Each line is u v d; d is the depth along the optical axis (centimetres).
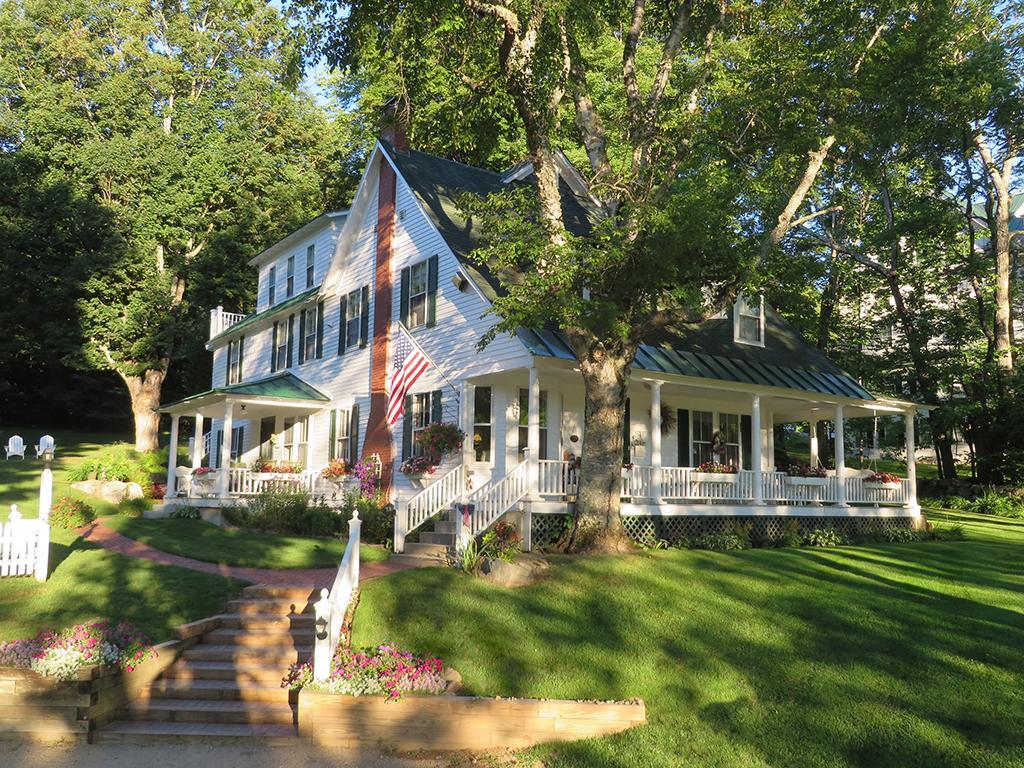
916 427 3522
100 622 1025
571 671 1012
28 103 3981
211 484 2316
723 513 1894
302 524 1902
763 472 2014
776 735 886
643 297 1499
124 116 4041
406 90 1667
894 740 859
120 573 1343
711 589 1270
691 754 861
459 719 899
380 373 2239
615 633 1106
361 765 852
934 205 3200
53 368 4862
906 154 2909
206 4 4462
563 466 1742
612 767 843
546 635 1092
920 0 1698
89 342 3922
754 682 989
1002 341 3231
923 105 2317
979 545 1841
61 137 3978
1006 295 3250
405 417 2109
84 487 2473
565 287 1341
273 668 1030
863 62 1658
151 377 4103
